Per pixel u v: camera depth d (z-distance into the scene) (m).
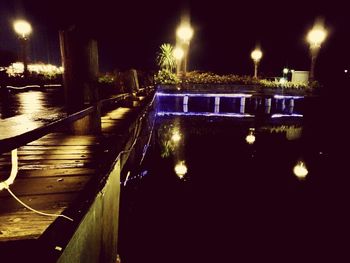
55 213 2.61
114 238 4.14
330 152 14.24
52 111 7.51
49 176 3.57
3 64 21.64
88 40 5.51
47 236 1.82
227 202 8.93
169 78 24.64
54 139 5.50
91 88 5.71
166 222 7.72
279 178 10.92
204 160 12.81
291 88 25.16
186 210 8.43
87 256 2.47
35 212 2.59
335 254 6.62
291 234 7.41
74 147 4.92
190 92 23.27
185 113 23.47
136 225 7.61
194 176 10.92
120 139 4.54
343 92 22.78
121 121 7.77
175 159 12.89
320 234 7.44
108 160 3.50
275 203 8.98
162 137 16.69
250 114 23.61
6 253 1.86
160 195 9.24
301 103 24.59
